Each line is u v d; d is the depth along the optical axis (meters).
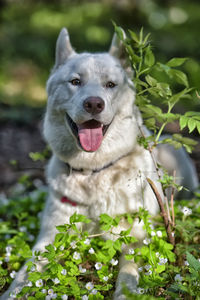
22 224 4.26
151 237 3.30
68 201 3.55
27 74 14.65
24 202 4.84
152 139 3.28
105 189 3.47
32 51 15.97
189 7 25.22
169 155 4.73
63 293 2.83
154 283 2.71
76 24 20.25
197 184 5.44
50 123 3.81
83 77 3.58
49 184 3.82
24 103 11.39
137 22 20.19
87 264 3.49
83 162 3.52
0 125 9.55
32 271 3.13
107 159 3.53
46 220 3.66
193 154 6.97
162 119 3.25
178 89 11.11
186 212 3.26
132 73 3.87
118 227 3.42
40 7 23.33
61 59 3.98
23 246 3.66
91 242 3.49
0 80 13.66
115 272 3.21
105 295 3.10
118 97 3.62
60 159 3.74
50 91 3.83
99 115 3.35
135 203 3.45
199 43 16.27
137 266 3.20
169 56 14.62
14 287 3.17
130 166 3.55
